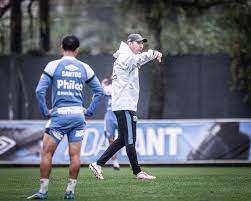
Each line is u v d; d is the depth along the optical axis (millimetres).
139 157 56031
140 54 35688
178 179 39125
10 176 43188
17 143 56531
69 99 28359
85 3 104125
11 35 68250
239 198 29906
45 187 28734
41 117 62469
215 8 68812
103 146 55625
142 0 65500
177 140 56188
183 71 62812
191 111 62875
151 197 30141
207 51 73375
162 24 66750
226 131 56312
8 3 68375
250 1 66500
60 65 28344
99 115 61469
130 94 36188
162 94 62469
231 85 62594
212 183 36625
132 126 36281
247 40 63125
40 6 69250
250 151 56219
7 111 62719
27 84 62656
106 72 62062
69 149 28828
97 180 38344
